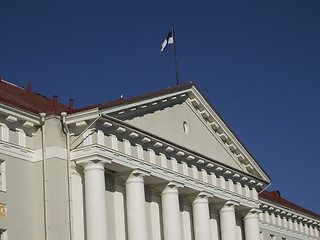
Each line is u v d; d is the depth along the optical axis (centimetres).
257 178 4878
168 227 3934
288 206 6175
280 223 6075
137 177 3706
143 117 3872
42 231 3334
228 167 4538
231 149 4709
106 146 3538
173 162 4059
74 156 3441
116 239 3681
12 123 3338
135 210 3662
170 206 3959
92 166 3428
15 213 3275
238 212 4828
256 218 4844
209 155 4441
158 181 3934
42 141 3412
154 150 3906
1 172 3259
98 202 3394
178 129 4172
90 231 3372
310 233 6675
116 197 3734
